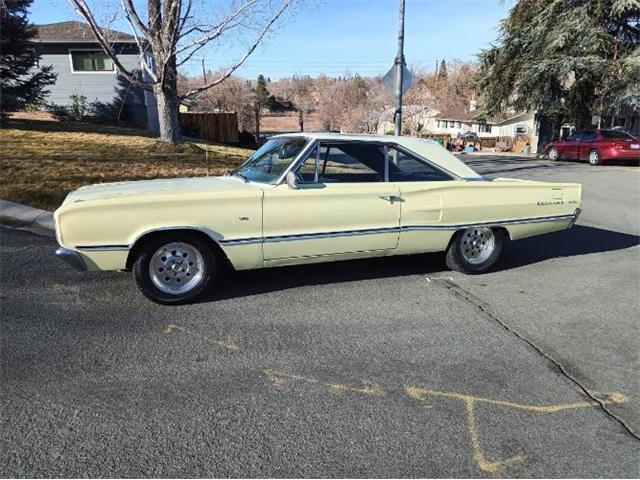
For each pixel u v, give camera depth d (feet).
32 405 9.57
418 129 193.57
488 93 89.56
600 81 74.02
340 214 15.40
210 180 16.47
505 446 8.72
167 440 8.68
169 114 41.70
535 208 18.42
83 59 72.18
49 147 38.99
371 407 9.76
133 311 14.10
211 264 14.73
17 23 54.60
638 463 8.36
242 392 10.19
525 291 16.58
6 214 24.47
